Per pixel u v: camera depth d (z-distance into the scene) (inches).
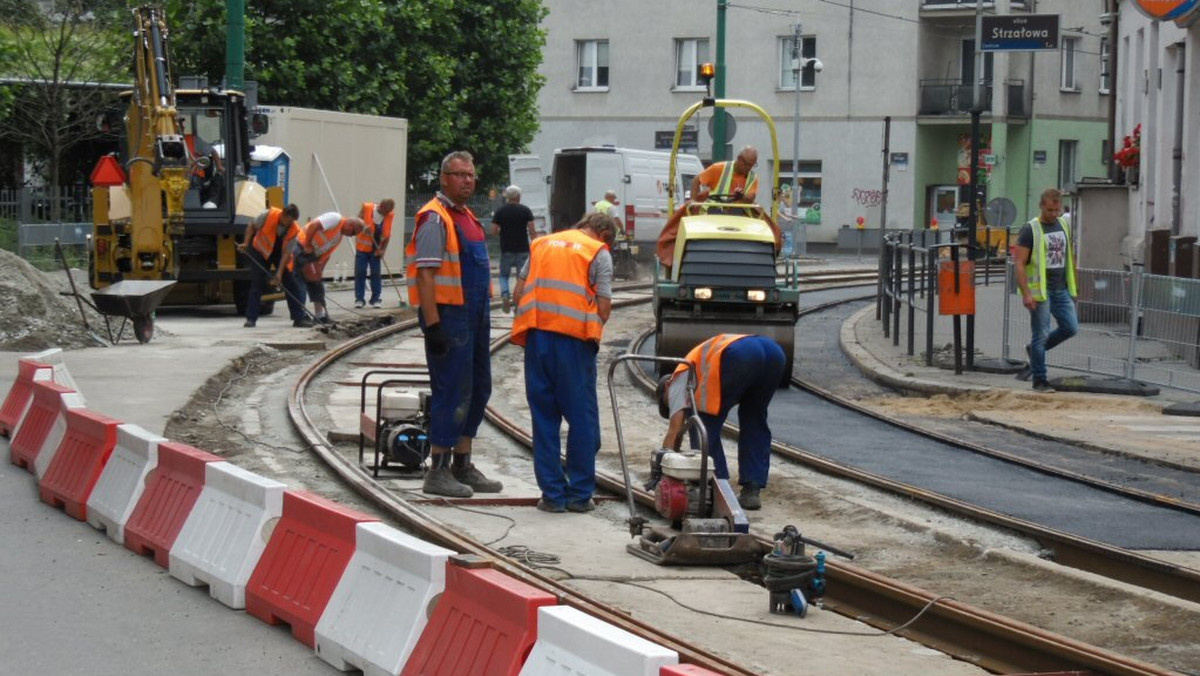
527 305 445.7
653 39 2313.0
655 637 297.3
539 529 423.8
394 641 271.9
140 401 602.9
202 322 1005.8
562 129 2369.6
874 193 2197.3
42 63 1473.9
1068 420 645.9
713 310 771.4
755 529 428.1
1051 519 448.8
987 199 2174.0
